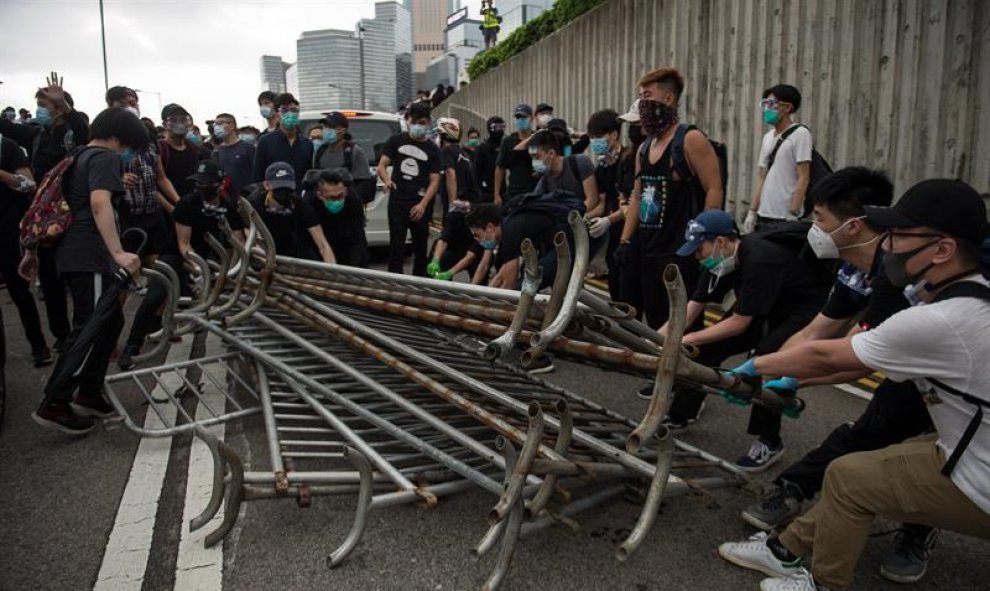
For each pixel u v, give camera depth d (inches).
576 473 99.1
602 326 103.3
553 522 108.1
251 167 340.5
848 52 234.2
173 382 195.3
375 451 123.8
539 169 225.8
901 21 215.5
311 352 157.4
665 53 337.7
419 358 132.6
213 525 120.3
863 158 231.8
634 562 110.3
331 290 161.9
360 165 304.7
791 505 116.8
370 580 105.3
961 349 78.7
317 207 215.6
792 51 257.4
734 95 290.0
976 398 79.5
